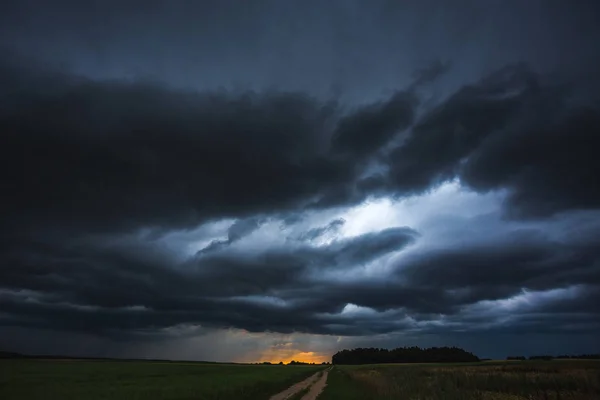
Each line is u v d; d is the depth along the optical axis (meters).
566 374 38.69
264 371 79.19
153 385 38.09
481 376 40.66
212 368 94.81
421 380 40.81
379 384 35.19
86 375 58.56
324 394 31.89
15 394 29.50
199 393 29.73
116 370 76.56
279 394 33.25
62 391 31.58
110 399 26.86
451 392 29.22
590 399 26.62
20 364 97.44
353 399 27.25
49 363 106.12
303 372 79.50
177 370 80.12
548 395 27.78
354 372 69.25
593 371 42.94
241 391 32.00
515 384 32.81
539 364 71.94
